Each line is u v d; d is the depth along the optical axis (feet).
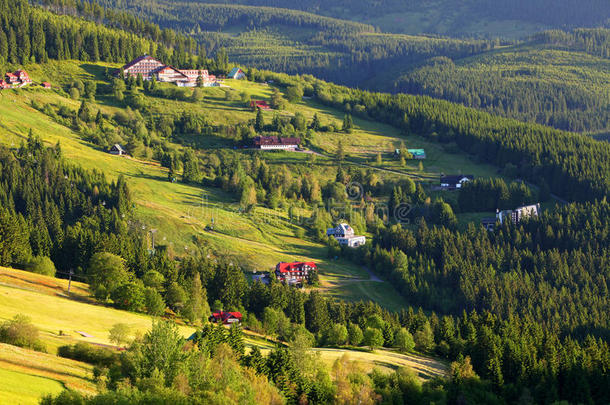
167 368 325.21
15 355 313.32
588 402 490.49
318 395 383.45
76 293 514.27
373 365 488.44
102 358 343.87
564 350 534.78
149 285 560.61
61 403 256.52
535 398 484.33
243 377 346.33
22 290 467.11
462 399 441.68
